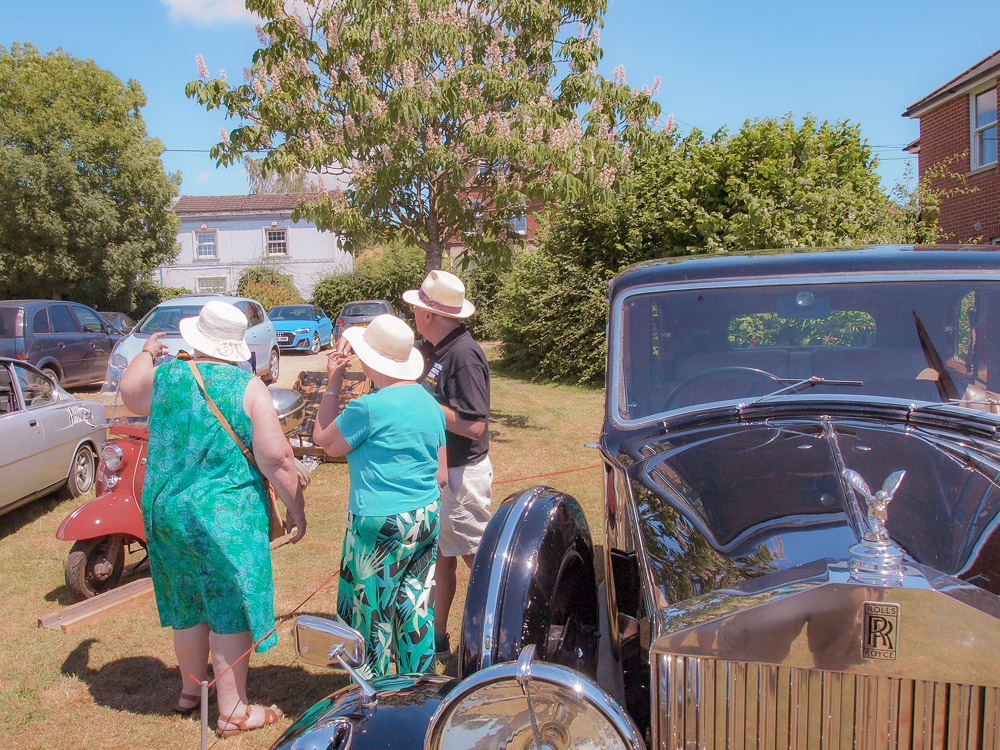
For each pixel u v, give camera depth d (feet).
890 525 6.24
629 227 42.68
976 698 5.05
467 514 11.98
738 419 8.94
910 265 9.38
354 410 9.85
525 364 51.11
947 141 52.11
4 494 19.15
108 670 12.62
